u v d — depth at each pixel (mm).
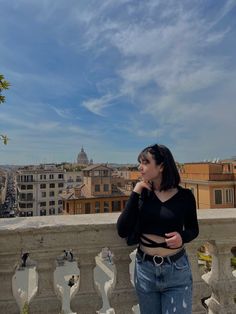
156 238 2430
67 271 3488
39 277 2707
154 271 2422
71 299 2756
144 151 2551
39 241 2676
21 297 2846
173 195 2498
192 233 2449
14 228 2611
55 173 88812
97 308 2779
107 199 44656
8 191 154750
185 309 2396
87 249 2771
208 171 31031
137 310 3156
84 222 2803
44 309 2680
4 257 2629
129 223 2479
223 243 3055
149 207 2467
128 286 2883
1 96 3443
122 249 2850
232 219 3055
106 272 3131
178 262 2426
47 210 87562
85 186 47875
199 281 3064
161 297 2479
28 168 96750
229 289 3035
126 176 65812
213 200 30844
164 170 2479
